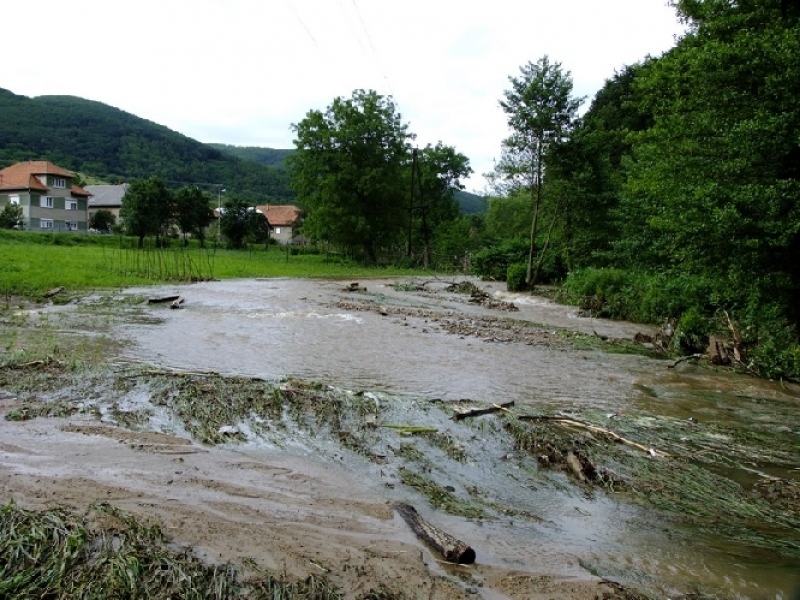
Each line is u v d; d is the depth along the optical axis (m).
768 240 11.43
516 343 14.04
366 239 53.84
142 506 4.44
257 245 66.81
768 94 12.46
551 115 27.73
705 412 8.54
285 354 11.09
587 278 24.31
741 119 12.94
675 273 20.14
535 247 34.66
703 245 12.80
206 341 12.02
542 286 31.25
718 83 13.42
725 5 15.68
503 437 6.74
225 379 8.29
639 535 4.68
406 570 3.81
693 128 13.53
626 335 16.62
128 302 17.44
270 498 4.81
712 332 14.38
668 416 8.19
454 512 4.85
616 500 5.34
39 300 16.83
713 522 4.98
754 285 12.57
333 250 64.25
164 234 55.06
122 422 6.45
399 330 15.11
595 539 4.56
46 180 67.06
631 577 4.01
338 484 5.21
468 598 3.55
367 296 24.41
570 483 5.64
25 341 10.88
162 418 6.66
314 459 5.78
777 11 14.32
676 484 5.76
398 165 55.53
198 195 56.25
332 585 3.54
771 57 12.12
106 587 3.30
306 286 27.30
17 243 40.16
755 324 13.84
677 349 13.45
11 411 6.55
